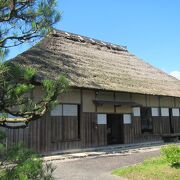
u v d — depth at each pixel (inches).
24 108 147.1
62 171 380.5
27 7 206.2
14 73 139.7
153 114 771.4
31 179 122.3
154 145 690.2
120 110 677.9
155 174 354.0
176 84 907.4
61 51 655.8
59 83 147.9
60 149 538.0
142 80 772.6
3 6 183.6
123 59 862.5
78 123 582.2
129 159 480.7
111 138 684.1
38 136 506.3
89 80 586.9
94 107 616.7
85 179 338.0
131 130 700.7
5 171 121.6
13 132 472.4
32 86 152.7
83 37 817.5
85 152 555.8
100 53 801.6
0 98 140.8
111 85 625.3
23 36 216.1
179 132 845.2
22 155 128.8
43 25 220.1
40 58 564.4
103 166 419.8
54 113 537.0
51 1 219.8
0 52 149.3
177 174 350.3
